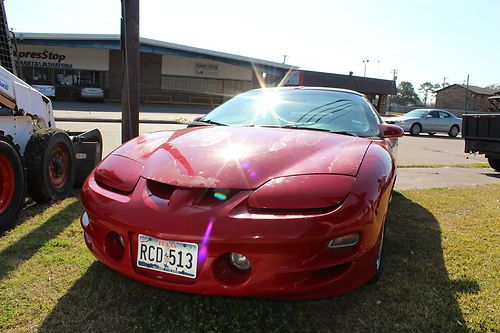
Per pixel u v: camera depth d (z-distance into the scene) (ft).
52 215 12.86
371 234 6.98
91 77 111.65
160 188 7.21
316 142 8.60
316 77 140.77
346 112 11.46
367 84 152.35
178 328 7.17
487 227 13.70
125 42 19.08
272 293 6.43
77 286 8.43
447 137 69.62
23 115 14.01
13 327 7.00
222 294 6.50
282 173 7.16
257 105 11.98
